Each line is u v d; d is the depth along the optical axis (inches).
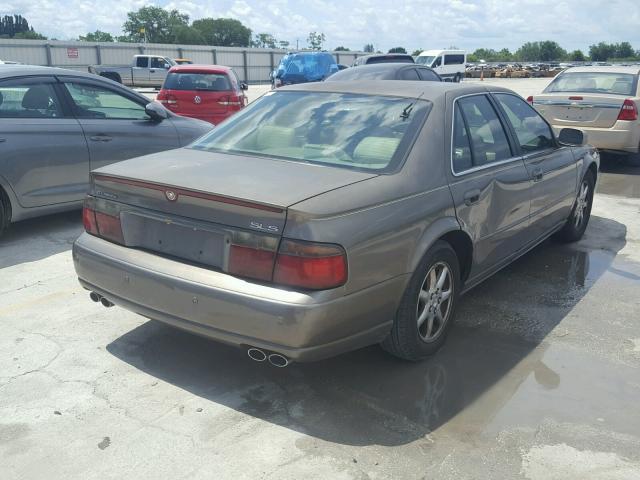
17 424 118.3
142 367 140.1
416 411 125.1
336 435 116.7
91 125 243.8
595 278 203.5
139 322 162.2
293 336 111.3
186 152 151.9
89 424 118.8
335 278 112.1
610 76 398.9
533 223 189.5
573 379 139.1
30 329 157.1
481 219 153.8
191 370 139.3
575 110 384.2
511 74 2689.5
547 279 201.9
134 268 127.0
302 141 146.6
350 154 138.7
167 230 126.3
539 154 191.2
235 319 115.0
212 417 121.8
